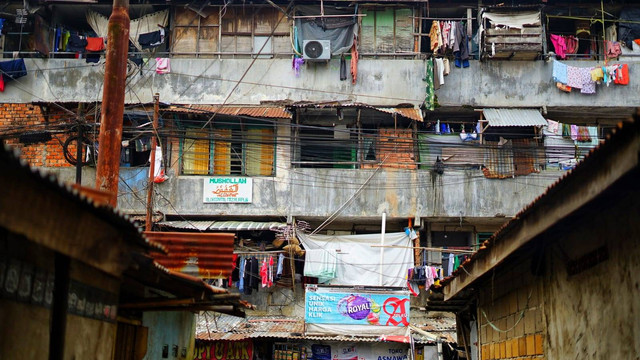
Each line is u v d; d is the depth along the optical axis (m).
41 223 4.85
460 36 23.44
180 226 22.17
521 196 22.95
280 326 21.30
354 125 23.73
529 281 9.53
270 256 22.19
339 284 21.70
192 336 13.07
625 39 23.95
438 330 21.42
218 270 11.28
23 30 24.28
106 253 5.90
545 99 23.72
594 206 6.80
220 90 23.67
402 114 22.38
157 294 9.77
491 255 9.46
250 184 23.06
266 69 23.80
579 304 7.57
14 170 4.39
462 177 23.11
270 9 24.20
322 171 23.20
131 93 23.52
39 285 5.61
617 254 6.54
